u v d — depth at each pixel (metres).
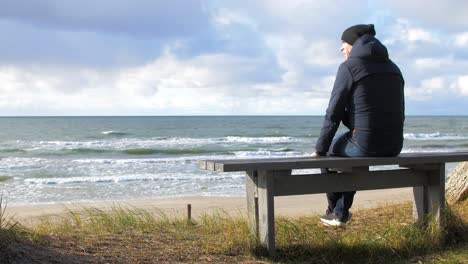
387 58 4.00
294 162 3.56
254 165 3.46
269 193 3.64
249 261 3.54
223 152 30.16
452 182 5.94
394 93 3.93
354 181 3.99
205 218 5.66
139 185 15.42
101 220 5.13
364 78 3.86
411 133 54.91
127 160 24.31
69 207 11.31
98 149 31.91
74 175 18.56
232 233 4.11
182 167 21.30
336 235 4.33
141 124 88.88
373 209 5.80
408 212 5.34
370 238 4.09
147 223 4.97
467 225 4.48
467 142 38.62
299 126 76.19
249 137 46.69
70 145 36.34
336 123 3.95
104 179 16.62
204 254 3.62
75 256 3.28
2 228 3.38
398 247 3.95
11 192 14.22
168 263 3.35
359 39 4.01
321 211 8.90
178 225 4.93
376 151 3.90
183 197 12.77
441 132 57.94
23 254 3.07
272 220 3.66
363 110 3.88
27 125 82.38
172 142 40.16
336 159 3.72
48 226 4.79
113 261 3.27
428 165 4.22
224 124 87.94
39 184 15.87
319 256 3.75
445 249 4.02
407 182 4.23
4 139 44.91
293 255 3.76
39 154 29.16
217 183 15.72
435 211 4.28
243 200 12.06
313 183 3.83
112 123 95.19
